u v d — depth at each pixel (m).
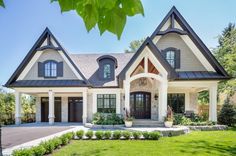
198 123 18.06
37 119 25.02
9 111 26.05
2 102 25.44
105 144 11.30
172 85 19.50
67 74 22.89
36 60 23.20
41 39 22.86
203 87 19.95
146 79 21.97
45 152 9.12
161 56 17.70
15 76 22.50
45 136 14.78
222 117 21.75
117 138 13.00
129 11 1.55
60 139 10.75
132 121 17.86
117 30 1.58
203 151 9.76
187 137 13.75
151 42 17.66
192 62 20.44
